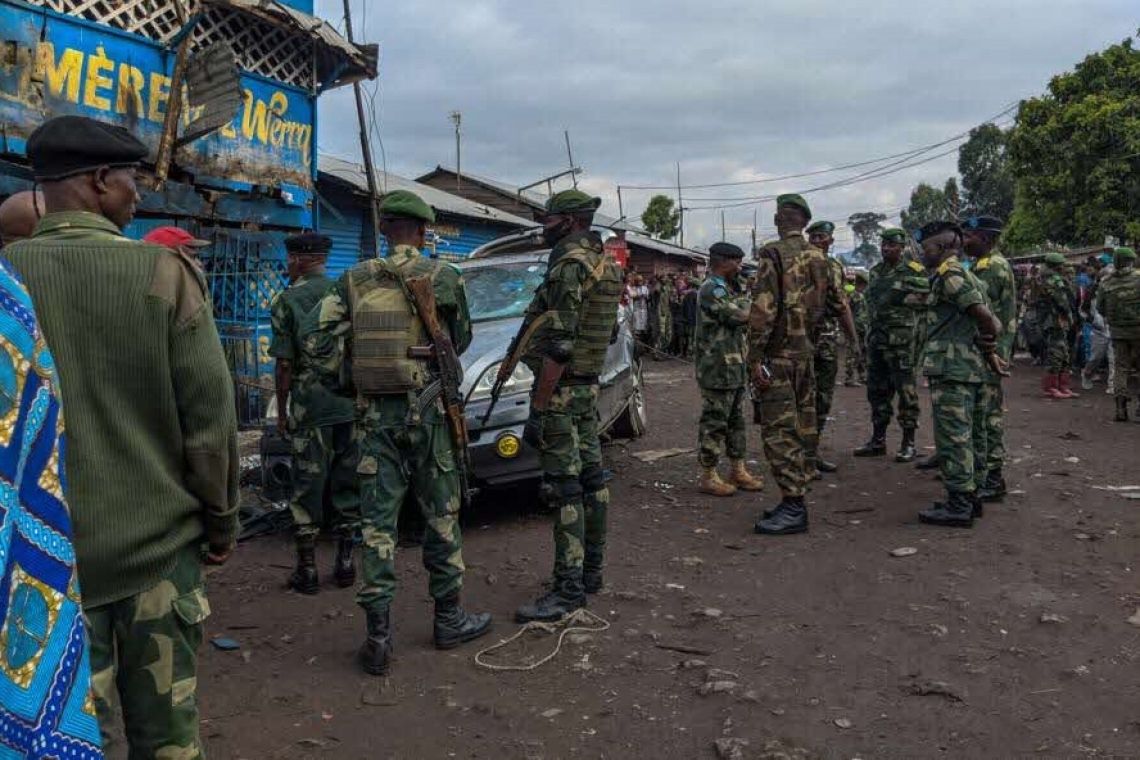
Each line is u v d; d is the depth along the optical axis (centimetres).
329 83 975
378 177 1659
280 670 362
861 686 333
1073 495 618
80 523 182
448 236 1802
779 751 284
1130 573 452
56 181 193
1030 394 1210
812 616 405
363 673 357
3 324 126
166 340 191
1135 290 920
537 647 377
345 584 471
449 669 358
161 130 785
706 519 579
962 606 410
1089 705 313
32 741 125
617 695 331
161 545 193
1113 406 1080
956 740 292
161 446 195
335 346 376
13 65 657
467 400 525
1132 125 2298
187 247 389
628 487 673
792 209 529
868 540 522
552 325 396
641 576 464
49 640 129
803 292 528
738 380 633
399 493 368
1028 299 1609
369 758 291
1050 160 2480
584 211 412
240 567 505
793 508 541
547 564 488
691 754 289
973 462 543
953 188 3569
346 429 455
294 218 952
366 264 373
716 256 627
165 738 198
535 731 306
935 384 550
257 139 891
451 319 388
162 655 195
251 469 649
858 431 924
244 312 834
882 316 752
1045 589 430
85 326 183
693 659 359
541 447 410
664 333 2094
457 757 291
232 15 845
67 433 181
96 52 722
